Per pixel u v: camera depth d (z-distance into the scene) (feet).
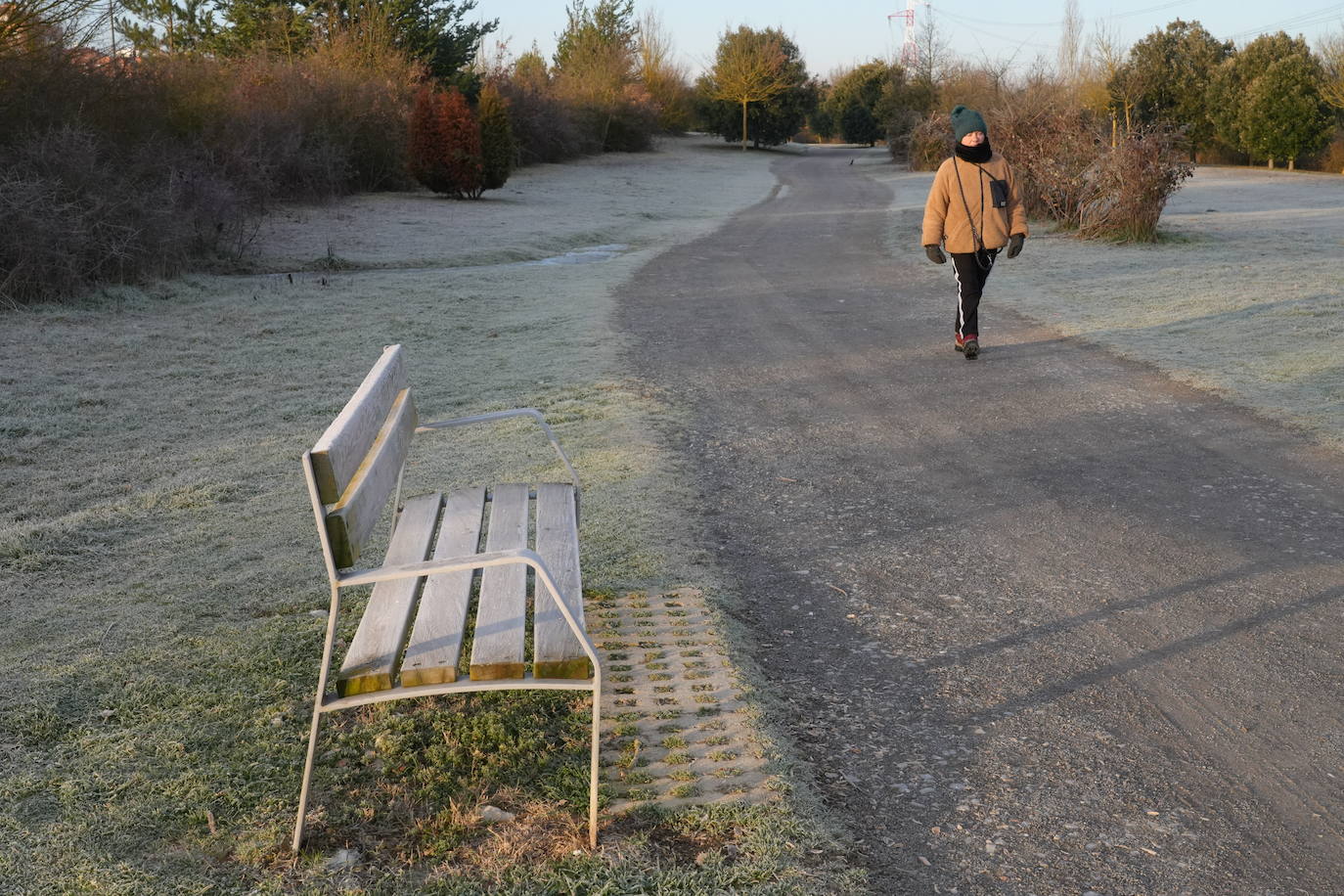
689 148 219.20
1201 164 168.04
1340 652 11.69
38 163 42.50
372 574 8.70
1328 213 72.28
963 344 28.55
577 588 10.03
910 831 8.68
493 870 8.14
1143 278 41.42
